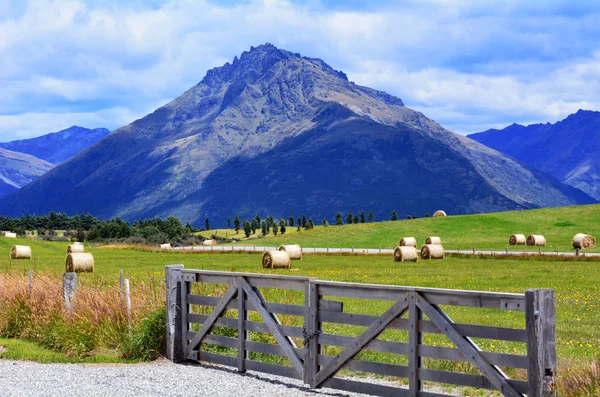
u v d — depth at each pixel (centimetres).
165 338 1552
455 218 10925
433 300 1051
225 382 1247
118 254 7300
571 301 2670
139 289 1766
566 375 1009
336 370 1180
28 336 1850
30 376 1288
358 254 7081
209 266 5256
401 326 1095
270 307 1310
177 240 14625
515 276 3994
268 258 5150
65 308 1772
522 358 946
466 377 1016
